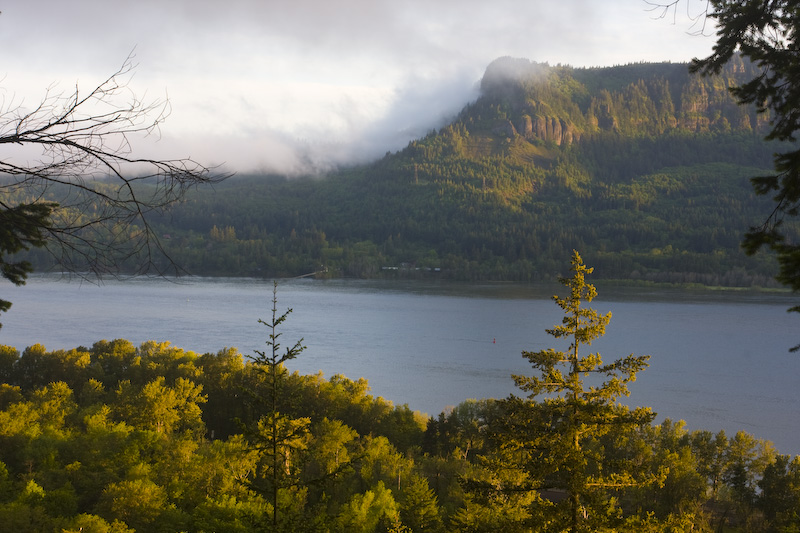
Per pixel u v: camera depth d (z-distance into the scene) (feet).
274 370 74.08
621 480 71.10
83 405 343.46
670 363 593.83
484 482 77.46
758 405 467.52
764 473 262.88
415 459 289.53
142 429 281.74
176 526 175.94
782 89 37.29
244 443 199.82
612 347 652.48
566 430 71.87
